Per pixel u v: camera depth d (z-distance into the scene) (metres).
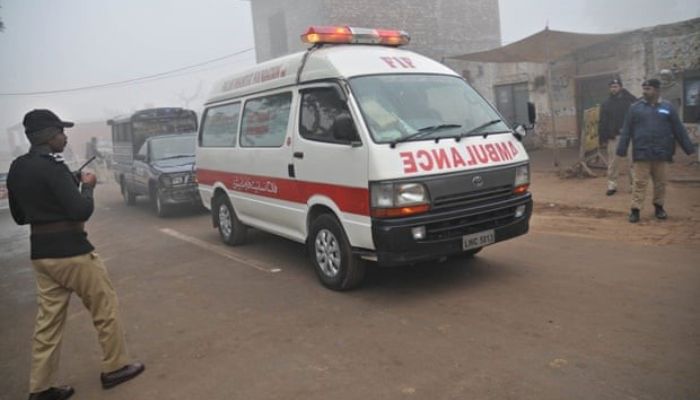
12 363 4.63
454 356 3.89
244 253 7.55
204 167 8.34
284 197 6.18
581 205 8.70
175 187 11.20
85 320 5.46
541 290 5.02
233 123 7.41
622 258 5.77
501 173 5.16
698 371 3.42
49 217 3.72
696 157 12.11
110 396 3.87
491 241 5.12
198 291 6.04
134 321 5.27
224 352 4.36
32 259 3.78
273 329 4.73
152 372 4.14
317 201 5.54
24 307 6.23
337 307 5.10
